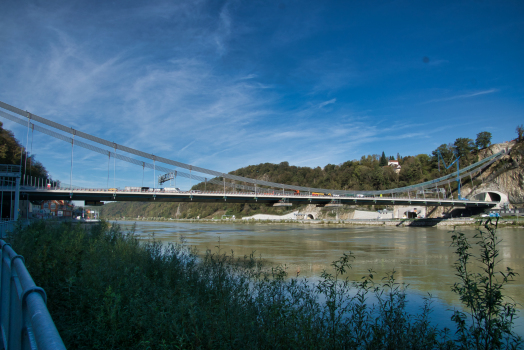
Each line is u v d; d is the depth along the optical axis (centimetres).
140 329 560
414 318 1006
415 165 13988
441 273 1833
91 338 554
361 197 8512
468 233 4497
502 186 10544
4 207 5484
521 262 2248
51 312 683
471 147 13638
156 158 6838
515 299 1280
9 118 5359
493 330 584
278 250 3053
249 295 810
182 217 19388
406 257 2553
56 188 5388
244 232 6209
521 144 10619
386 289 1401
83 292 705
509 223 6856
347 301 1096
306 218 12625
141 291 694
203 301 723
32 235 1199
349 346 630
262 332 572
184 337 514
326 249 3153
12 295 280
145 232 5672
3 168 3744
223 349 514
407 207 10844
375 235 5253
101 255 977
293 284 888
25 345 196
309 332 597
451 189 12550
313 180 16288
